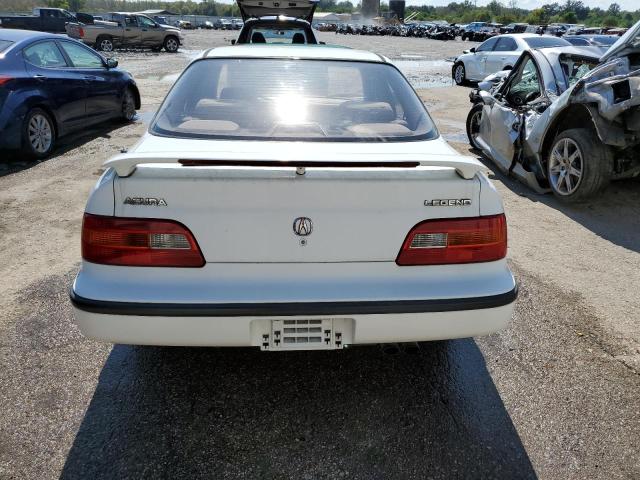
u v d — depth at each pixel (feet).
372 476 6.87
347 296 7.00
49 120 22.44
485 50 47.93
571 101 16.43
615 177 16.88
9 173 20.16
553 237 15.02
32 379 8.57
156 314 6.79
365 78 10.10
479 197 7.24
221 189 6.75
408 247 7.12
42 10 109.09
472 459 7.15
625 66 15.56
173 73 52.47
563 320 10.68
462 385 8.67
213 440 7.41
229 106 9.05
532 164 19.38
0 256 13.11
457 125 31.19
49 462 6.95
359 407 8.12
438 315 7.14
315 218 6.91
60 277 12.07
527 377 8.89
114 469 6.88
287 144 8.14
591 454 7.27
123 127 28.94
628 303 11.41
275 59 10.34
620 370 9.09
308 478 6.82
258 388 8.52
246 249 6.90
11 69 20.70
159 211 6.81
